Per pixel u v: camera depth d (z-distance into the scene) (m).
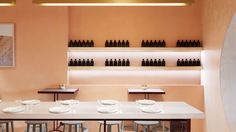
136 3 2.98
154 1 2.96
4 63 4.96
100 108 2.67
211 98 4.55
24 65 4.98
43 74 4.98
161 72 5.32
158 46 5.14
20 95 4.96
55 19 4.97
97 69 5.03
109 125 3.41
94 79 5.29
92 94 4.95
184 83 5.33
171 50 5.06
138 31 5.25
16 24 4.95
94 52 5.28
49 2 2.99
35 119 2.52
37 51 4.98
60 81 4.98
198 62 5.19
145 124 3.11
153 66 5.09
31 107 2.78
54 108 2.65
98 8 5.24
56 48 4.98
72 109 2.69
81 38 5.23
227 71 3.91
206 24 4.87
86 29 5.24
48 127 4.59
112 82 5.30
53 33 4.97
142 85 4.98
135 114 2.49
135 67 5.05
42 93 4.66
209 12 4.67
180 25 5.27
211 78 4.55
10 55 4.96
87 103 3.07
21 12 4.95
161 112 2.55
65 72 4.98
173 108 2.78
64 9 4.97
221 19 4.04
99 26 5.24
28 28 4.96
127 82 5.30
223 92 3.95
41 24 4.97
